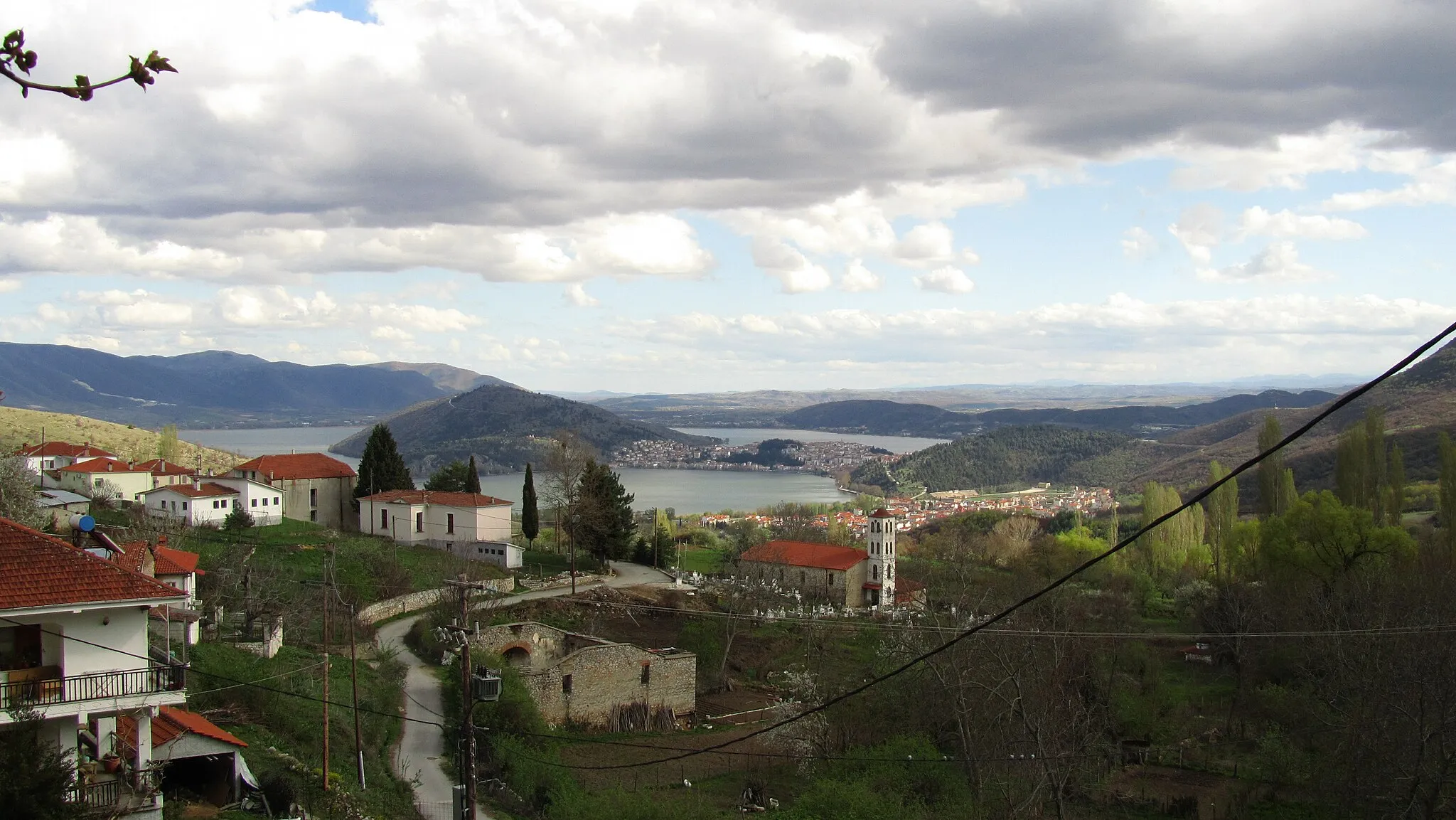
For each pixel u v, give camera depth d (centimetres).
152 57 946
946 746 6028
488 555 10312
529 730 5619
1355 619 6366
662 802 4575
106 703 2834
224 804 3500
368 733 4978
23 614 2720
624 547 11569
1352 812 5306
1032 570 11288
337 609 6944
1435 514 11331
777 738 6156
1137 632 7806
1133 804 5562
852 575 11650
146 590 2888
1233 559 10481
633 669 6881
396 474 11669
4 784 2370
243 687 4525
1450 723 4806
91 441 18188
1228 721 6919
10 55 895
